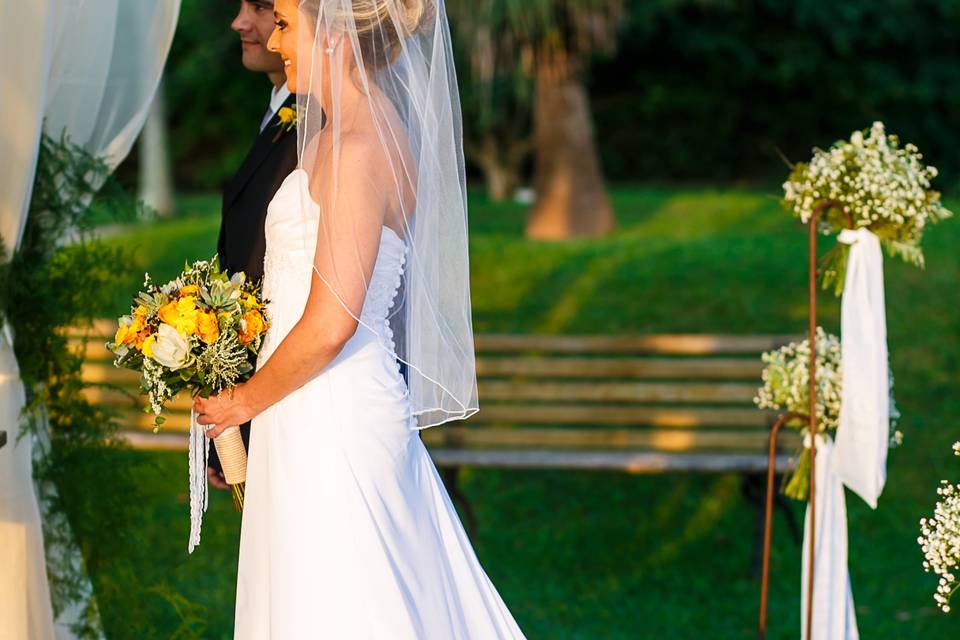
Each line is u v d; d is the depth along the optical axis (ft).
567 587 17.46
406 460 9.93
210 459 11.84
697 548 19.02
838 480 12.49
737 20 60.39
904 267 28.63
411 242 9.81
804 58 59.88
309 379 9.30
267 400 9.39
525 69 35.06
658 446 19.34
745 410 19.27
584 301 27.89
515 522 20.07
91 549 12.36
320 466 9.45
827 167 11.84
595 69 62.59
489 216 41.27
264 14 11.93
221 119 63.98
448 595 10.04
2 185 11.02
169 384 9.48
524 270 30.32
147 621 12.98
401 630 9.43
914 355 24.61
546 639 15.39
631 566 18.37
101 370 19.61
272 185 11.03
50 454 12.07
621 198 44.06
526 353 24.72
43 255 12.01
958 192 46.21
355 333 9.53
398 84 9.77
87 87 11.90
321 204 9.14
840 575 12.45
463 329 10.07
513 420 19.65
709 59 60.85
